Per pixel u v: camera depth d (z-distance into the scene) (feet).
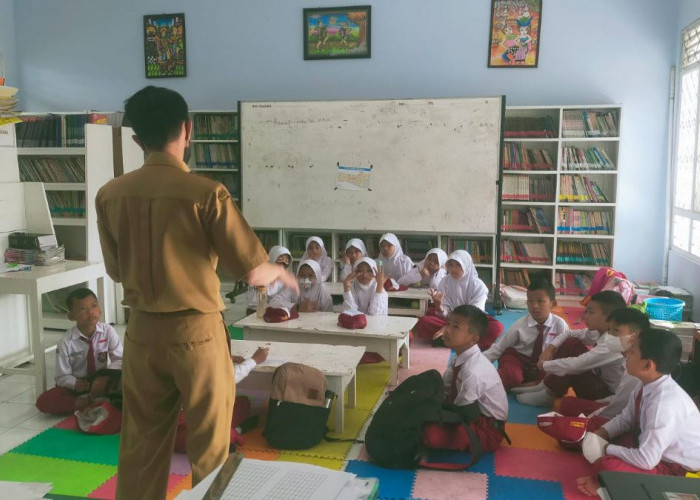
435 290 15.89
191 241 5.01
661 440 7.50
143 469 5.38
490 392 9.30
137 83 22.18
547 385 11.11
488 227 18.66
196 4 21.42
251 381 10.34
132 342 5.23
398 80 20.48
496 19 19.62
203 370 5.14
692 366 10.74
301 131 19.53
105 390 10.48
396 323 12.57
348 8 20.47
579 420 8.88
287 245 20.84
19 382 12.48
